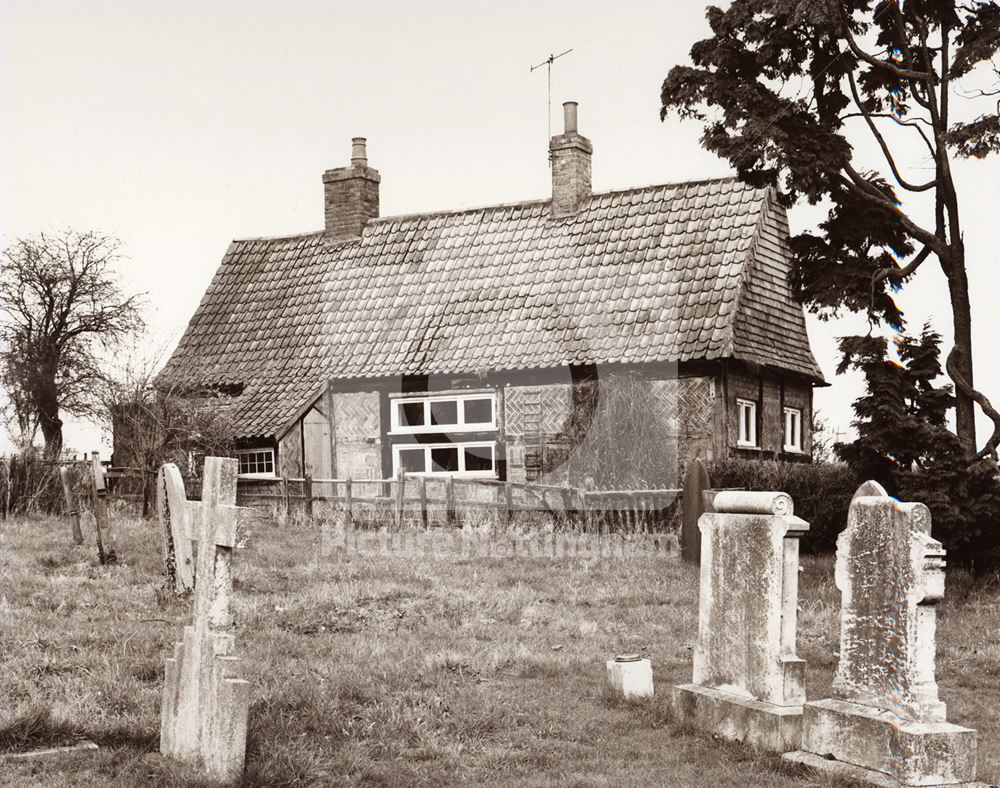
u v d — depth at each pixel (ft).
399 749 24.14
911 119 53.26
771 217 79.46
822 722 23.79
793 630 25.49
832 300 52.39
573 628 38.27
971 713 29.78
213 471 21.80
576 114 83.20
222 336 88.79
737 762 24.29
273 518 67.72
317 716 25.35
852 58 53.88
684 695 27.17
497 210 85.87
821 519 57.00
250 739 23.20
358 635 35.09
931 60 53.01
